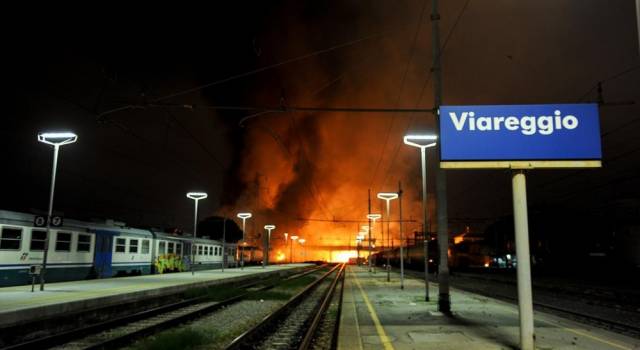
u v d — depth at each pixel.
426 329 12.59
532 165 9.80
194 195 38.19
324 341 12.77
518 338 11.20
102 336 13.60
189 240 48.38
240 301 23.72
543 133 9.87
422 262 65.19
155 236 40.09
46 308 15.01
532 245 67.44
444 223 17.12
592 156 9.75
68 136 21.19
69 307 15.99
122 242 34.81
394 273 59.25
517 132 9.91
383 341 10.88
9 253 23.83
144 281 27.42
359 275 51.31
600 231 60.41
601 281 41.88
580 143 9.80
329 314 18.53
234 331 14.48
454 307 17.86
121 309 19.05
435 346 10.27
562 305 21.78
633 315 17.95
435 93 17.34
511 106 9.97
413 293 25.03
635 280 39.81
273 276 48.81
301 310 20.31
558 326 12.83
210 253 55.03
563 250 63.44
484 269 67.88
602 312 18.98
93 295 18.17
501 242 77.06
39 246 25.94
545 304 22.00
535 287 33.84
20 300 16.38
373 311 16.67
